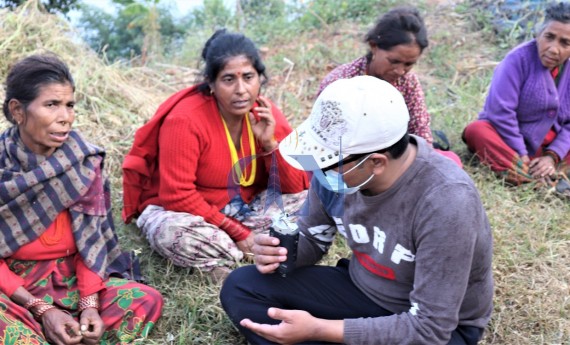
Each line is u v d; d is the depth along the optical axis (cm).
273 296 264
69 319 277
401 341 234
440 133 453
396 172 232
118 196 409
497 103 441
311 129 229
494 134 444
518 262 359
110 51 816
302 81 585
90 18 830
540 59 429
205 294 321
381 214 239
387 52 363
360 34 665
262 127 342
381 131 219
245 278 269
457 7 691
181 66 624
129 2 736
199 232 330
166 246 331
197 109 336
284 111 537
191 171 336
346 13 717
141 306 292
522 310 323
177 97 348
